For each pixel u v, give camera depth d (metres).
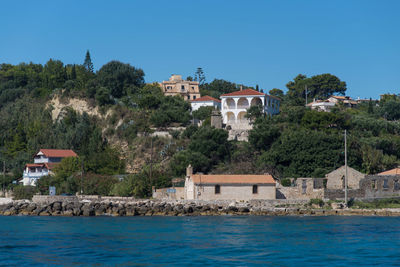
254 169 126.81
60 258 52.72
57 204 106.31
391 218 91.25
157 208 102.12
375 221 85.31
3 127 198.62
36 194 133.25
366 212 98.81
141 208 102.19
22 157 172.62
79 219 92.88
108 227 77.69
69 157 145.75
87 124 183.12
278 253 54.91
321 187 107.94
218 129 142.50
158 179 121.19
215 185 105.38
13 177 160.50
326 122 148.75
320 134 130.50
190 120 174.50
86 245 60.16
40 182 140.38
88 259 52.16
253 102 168.00
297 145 127.81
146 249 57.28
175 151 148.75
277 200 103.12
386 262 50.72
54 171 143.62
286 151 128.12
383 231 71.50
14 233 71.00
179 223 82.94
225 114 168.38
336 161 124.19
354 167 125.00
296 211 99.19
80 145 172.75
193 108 196.12
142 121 174.50
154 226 78.56
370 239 64.12
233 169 127.94
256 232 70.50
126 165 153.88
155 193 115.75
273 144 137.00
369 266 49.03
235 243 61.03
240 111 166.50
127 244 60.66
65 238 65.75
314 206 103.00
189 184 108.56
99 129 173.12
